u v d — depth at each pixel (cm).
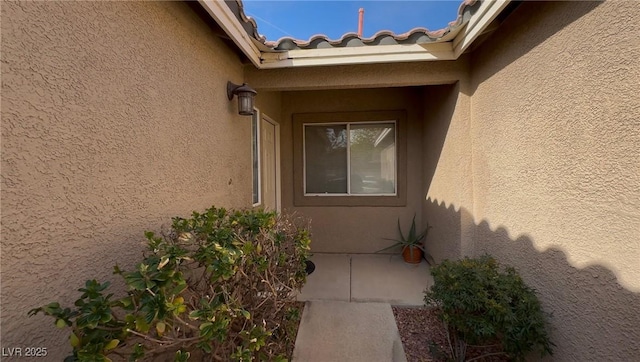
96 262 148
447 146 411
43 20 121
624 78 154
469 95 358
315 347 269
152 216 194
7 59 107
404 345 273
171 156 217
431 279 438
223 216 217
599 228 171
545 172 218
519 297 213
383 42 337
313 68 379
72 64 135
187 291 174
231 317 160
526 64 241
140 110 183
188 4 244
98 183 150
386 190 588
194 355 213
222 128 311
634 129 150
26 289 114
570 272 193
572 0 190
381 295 380
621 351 157
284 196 598
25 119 114
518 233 254
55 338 127
